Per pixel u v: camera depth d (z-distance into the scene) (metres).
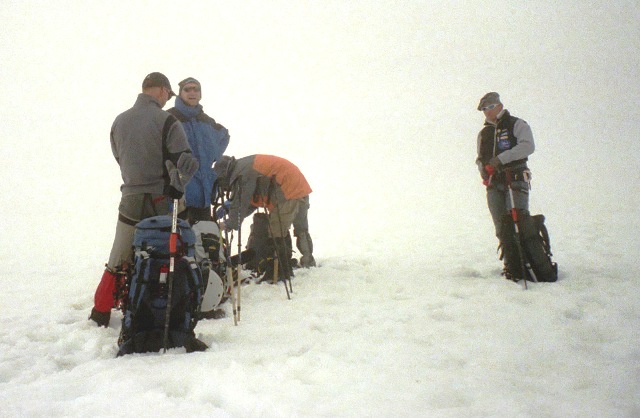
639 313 3.84
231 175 5.26
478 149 5.66
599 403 2.44
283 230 5.52
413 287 5.02
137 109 4.11
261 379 2.82
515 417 2.33
